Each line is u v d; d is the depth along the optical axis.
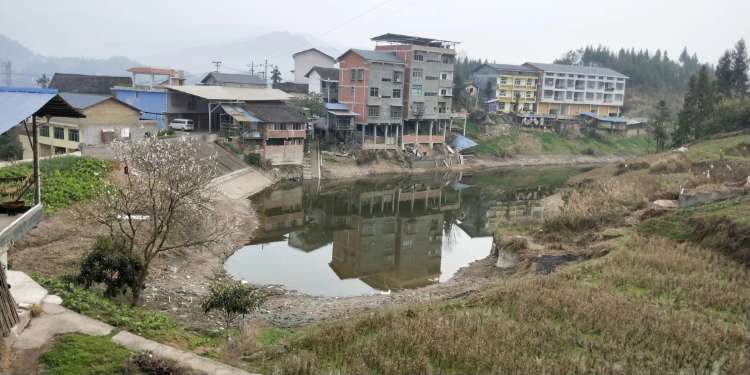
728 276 22.88
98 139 48.94
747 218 26.67
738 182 37.12
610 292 21.20
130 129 51.28
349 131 72.38
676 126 84.38
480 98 104.31
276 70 99.19
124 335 14.66
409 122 79.31
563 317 18.72
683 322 18.16
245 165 56.66
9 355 12.74
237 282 28.30
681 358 16.02
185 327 18.45
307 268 32.78
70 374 12.54
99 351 13.54
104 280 18.78
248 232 39.12
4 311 13.13
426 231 44.66
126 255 19.45
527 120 99.44
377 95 72.31
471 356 15.62
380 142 74.19
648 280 22.25
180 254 28.47
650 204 35.00
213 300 18.19
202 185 22.75
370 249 38.53
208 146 54.72
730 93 79.88
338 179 64.75
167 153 21.92
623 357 16.09
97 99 51.03
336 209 51.03
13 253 22.77
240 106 61.03
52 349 13.34
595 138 100.88
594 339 17.27
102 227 27.39
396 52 77.06
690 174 45.03
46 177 31.27
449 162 79.25
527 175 76.69
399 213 51.00
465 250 39.12
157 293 22.55
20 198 14.41
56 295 16.25
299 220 45.50
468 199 58.38
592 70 112.00
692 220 28.69
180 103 63.09
